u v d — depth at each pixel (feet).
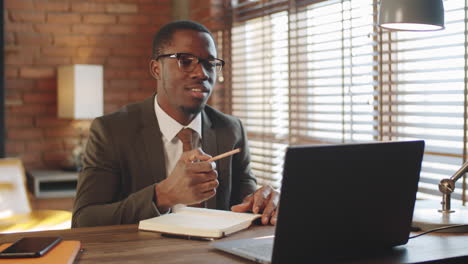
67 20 16.28
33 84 15.99
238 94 14.03
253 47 13.73
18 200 11.30
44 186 15.46
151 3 16.94
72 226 6.26
